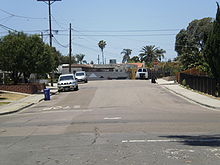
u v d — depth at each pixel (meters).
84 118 16.17
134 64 99.75
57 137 11.09
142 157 7.96
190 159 7.70
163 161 7.55
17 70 35.34
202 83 30.64
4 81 40.56
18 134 12.17
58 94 34.53
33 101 27.34
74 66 84.88
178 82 45.59
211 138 10.23
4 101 27.59
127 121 14.54
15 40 34.72
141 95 29.55
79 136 11.09
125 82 51.12
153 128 12.39
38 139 10.87
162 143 9.56
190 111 18.66
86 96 30.16
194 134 10.98
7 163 7.85
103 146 9.33
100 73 76.25
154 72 59.84
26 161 7.98
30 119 16.97
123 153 8.41
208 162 7.42
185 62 50.25
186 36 70.81
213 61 24.73
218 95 26.38
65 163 7.63
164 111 18.66
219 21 24.53
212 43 24.53
